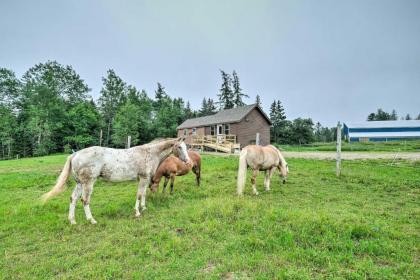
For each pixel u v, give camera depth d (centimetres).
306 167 1224
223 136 2884
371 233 429
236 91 5781
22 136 4269
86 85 5272
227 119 2973
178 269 340
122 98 5619
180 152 672
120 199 720
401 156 1622
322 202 643
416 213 550
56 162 1902
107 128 5253
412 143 3450
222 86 5819
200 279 315
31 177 1137
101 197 758
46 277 329
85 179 534
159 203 661
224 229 463
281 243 400
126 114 4503
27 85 4516
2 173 1312
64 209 636
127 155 576
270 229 452
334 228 440
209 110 7631
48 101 4275
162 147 635
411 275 315
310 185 854
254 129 2992
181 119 5797
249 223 477
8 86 4509
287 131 5403
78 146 4591
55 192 530
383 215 540
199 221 510
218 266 342
